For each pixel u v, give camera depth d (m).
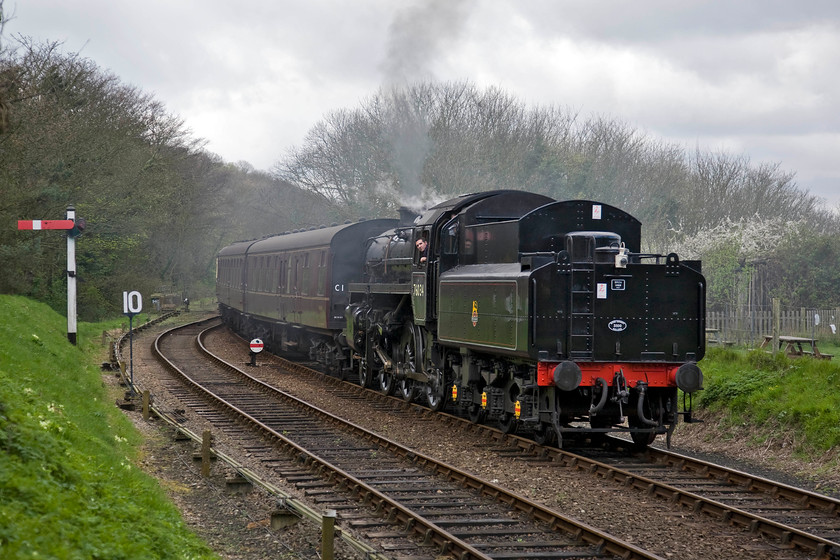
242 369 23.73
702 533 8.29
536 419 11.91
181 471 11.05
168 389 19.55
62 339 21.47
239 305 33.47
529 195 14.99
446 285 14.68
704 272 28.41
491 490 9.66
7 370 11.40
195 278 62.66
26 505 5.45
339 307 21.59
